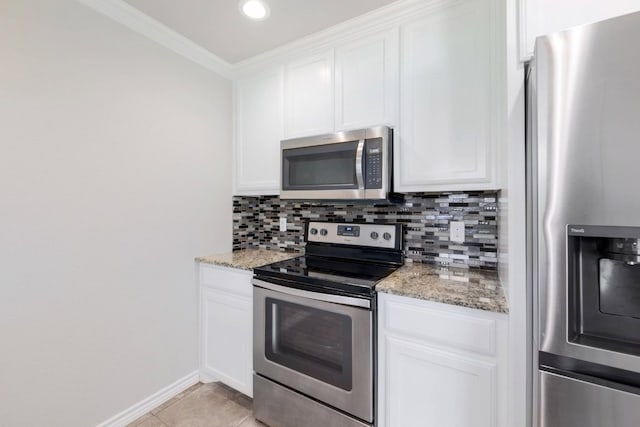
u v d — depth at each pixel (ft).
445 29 4.80
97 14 4.95
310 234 6.97
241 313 5.92
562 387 2.63
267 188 6.91
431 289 4.17
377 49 5.42
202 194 6.79
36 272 4.30
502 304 3.56
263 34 5.96
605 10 2.90
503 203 4.02
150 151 5.75
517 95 3.31
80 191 4.76
